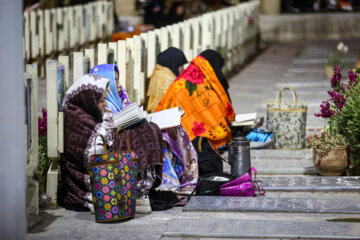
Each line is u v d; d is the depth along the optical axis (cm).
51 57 2230
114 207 941
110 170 940
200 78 1324
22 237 690
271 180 1134
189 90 1309
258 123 1530
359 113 1134
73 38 2423
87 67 1191
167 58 1423
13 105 676
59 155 1066
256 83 2361
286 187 1082
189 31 1941
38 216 967
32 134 980
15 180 679
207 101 1309
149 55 1584
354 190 1064
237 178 1062
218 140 1313
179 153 1127
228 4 3612
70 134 1026
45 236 887
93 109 1035
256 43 3425
